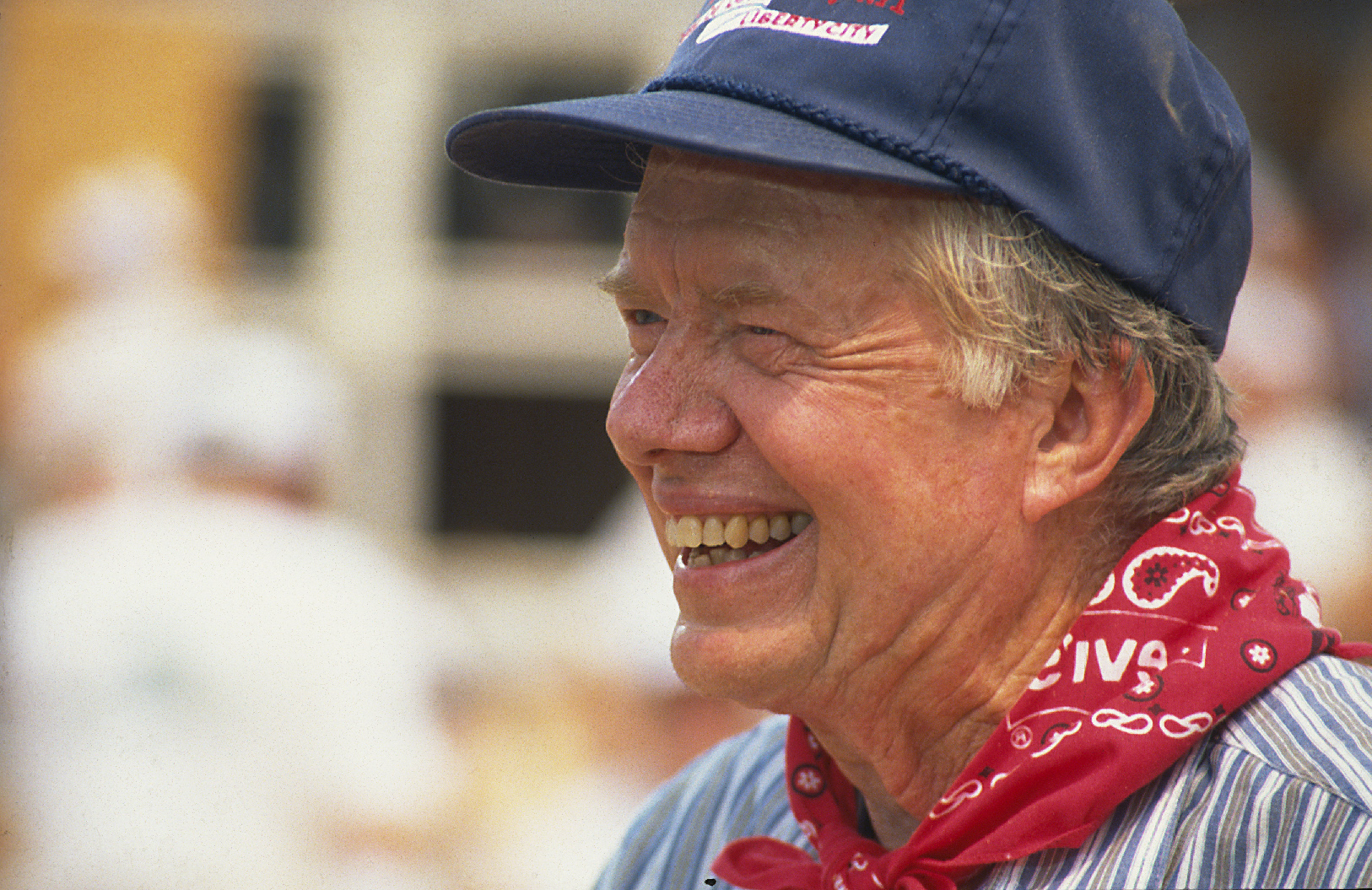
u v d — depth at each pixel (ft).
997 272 15.12
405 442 60.13
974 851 14.97
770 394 15.64
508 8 59.26
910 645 15.98
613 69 59.67
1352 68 44.75
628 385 16.56
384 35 59.26
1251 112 45.19
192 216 53.57
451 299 60.49
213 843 31.89
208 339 38.50
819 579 15.90
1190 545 15.81
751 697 16.38
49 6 52.54
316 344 59.06
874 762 16.80
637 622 42.50
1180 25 15.97
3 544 34.01
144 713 31.99
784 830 18.81
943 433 15.46
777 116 15.23
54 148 52.19
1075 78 15.20
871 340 15.38
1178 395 16.25
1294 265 39.86
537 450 60.75
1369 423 38.01
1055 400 15.75
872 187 15.29
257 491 35.58
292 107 58.95
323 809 33.50
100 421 36.09
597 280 17.42
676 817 20.29
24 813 31.60
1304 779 14.39
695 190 16.01
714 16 16.48
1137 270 15.43
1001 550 15.84
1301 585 16.29
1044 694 15.47
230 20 55.36
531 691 48.01
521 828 42.14
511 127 17.57
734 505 16.22
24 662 31.89
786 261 15.44
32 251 49.62
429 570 58.70
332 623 34.37
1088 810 14.67
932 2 15.19
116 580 32.42
